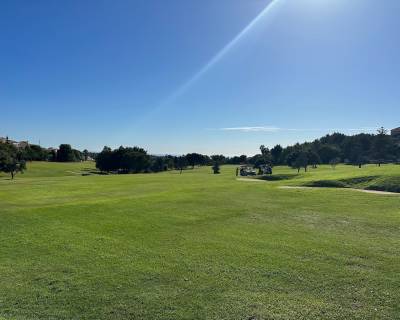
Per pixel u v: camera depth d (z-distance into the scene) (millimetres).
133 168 107375
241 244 11953
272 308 7434
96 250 11398
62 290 8414
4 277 9227
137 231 13766
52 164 121750
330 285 8531
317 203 19859
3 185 38344
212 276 9156
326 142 129250
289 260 10281
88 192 29062
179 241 12359
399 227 14047
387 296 7922
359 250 11133
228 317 7109
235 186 29344
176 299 7898
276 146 115312
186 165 116375
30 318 7098
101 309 7484
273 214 16922
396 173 29188
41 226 14594
